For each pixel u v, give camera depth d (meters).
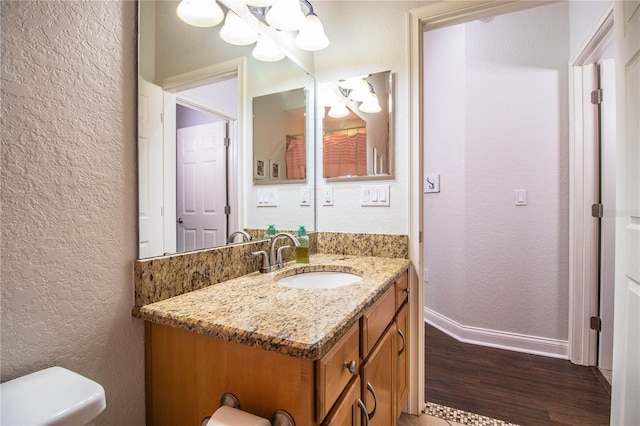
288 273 1.32
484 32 2.35
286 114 1.62
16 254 0.64
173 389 0.84
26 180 0.65
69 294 0.73
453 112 2.53
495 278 2.34
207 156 1.17
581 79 2.00
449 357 2.17
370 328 0.95
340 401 0.76
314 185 1.81
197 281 1.02
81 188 0.75
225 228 1.26
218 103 1.22
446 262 2.62
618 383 1.17
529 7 1.40
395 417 1.26
